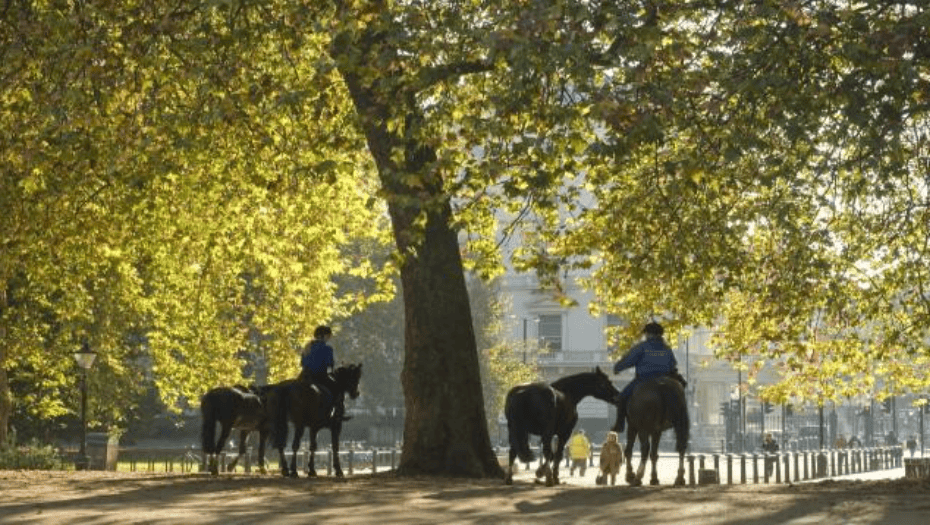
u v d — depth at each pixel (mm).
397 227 26797
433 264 26641
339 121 26594
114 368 48969
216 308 41750
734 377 126125
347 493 20188
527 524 14680
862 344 30531
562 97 17125
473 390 26719
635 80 16812
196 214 34312
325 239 36594
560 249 25516
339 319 86312
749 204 24438
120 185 26547
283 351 41625
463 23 18031
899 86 17172
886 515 15359
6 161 26359
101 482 24156
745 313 31219
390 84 18500
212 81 23016
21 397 52094
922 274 27953
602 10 16734
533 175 17312
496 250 21234
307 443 64250
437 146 18453
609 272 29156
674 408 21953
